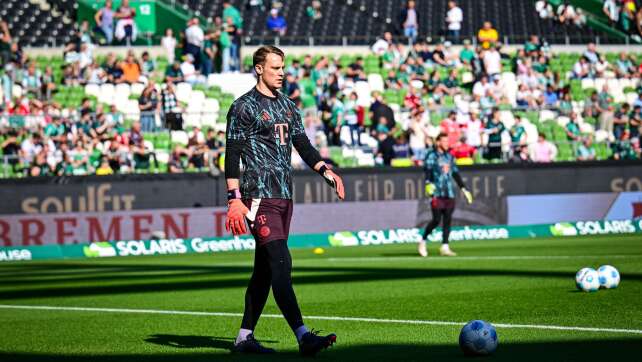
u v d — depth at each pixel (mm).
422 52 49000
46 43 49250
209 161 38125
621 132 45500
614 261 23438
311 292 17984
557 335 11164
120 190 35219
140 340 11992
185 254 34312
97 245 34625
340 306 15391
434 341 11117
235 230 10328
